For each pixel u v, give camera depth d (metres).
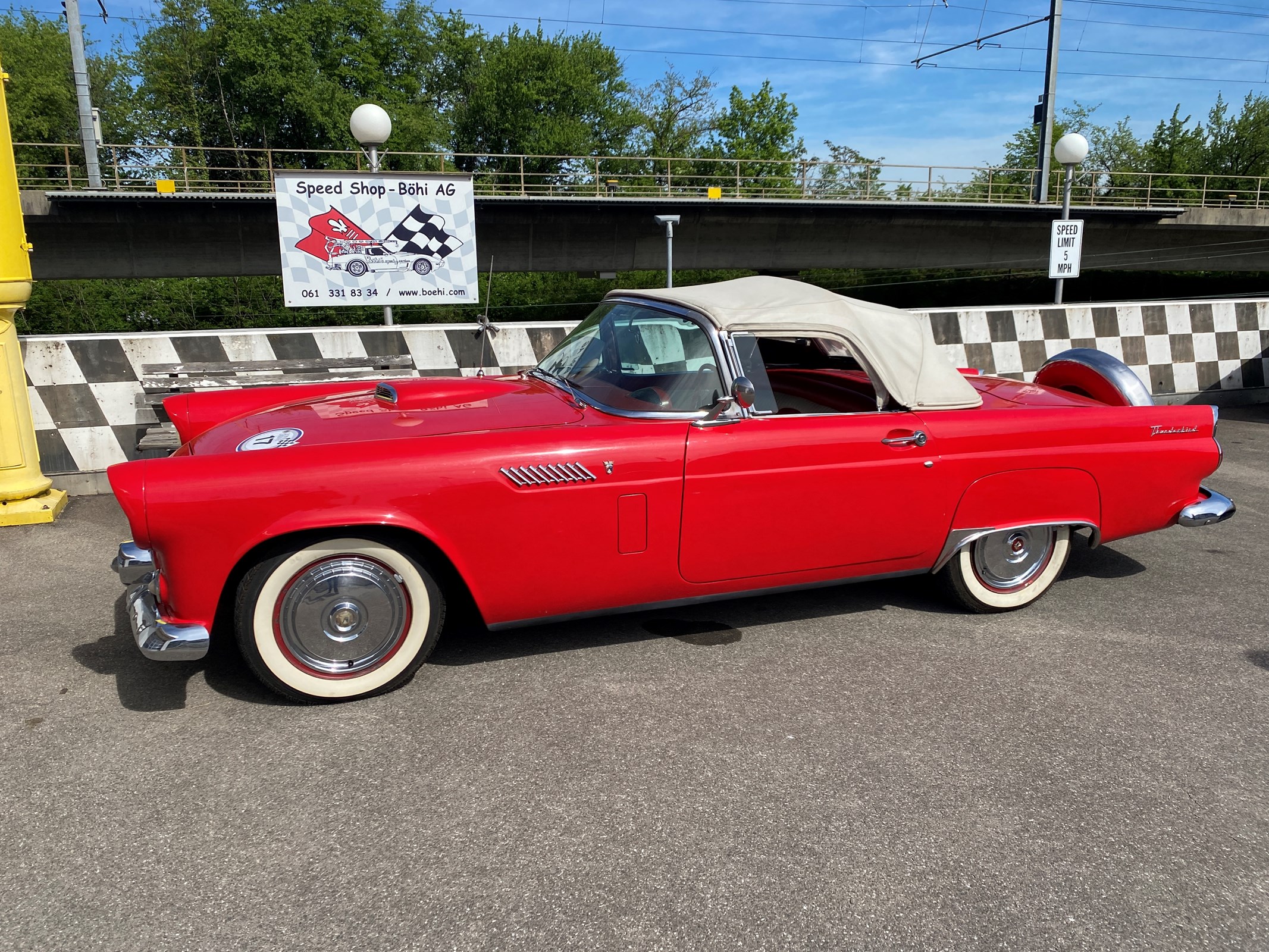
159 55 44.06
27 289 4.90
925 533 3.54
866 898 2.03
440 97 53.75
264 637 2.79
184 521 2.58
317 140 44.62
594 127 52.84
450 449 2.87
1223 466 6.61
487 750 2.65
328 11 43.81
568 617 3.19
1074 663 3.33
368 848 2.18
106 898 1.99
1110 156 51.25
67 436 5.52
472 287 7.16
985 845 2.23
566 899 2.01
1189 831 2.31
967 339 7.55
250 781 2.47
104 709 2.88
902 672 3.24
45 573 4.20
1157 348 8.16
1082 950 1.88
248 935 1.88
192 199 23.59
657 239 28.91
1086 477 3.73
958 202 31.84
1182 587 4.21
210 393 3.91
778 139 52.50
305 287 6.74
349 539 2.80
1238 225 32.47
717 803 2.39
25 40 43.59
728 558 3.27
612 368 3.57
